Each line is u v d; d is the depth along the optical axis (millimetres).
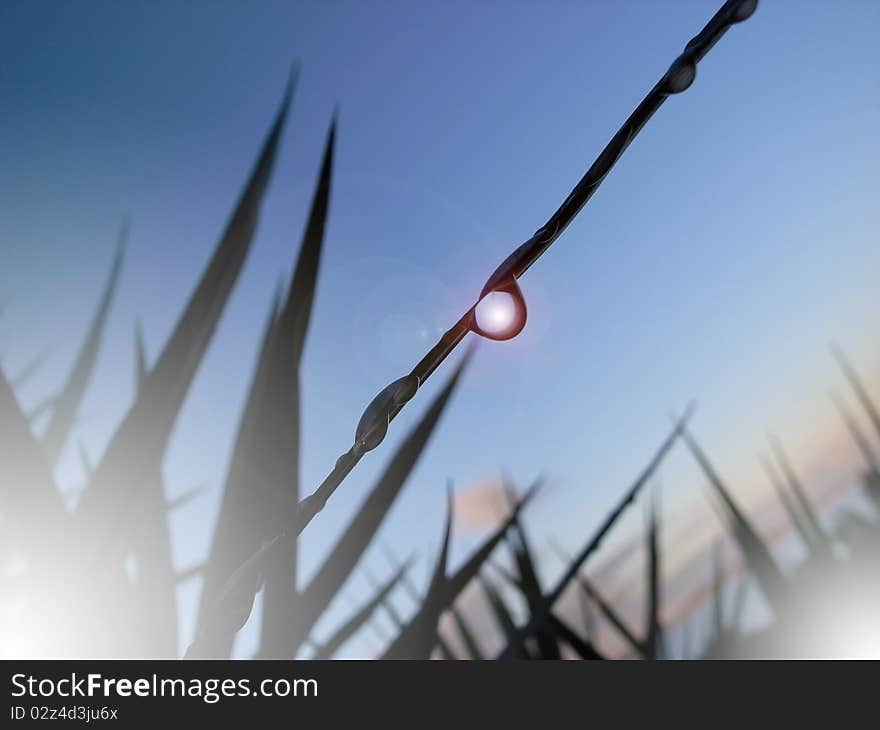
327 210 203
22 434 163
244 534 176
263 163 209
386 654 226
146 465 175
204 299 190
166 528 192
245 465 181
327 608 195
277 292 206
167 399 180
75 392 260
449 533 240
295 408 187
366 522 202
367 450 46
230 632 48
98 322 271
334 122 205
